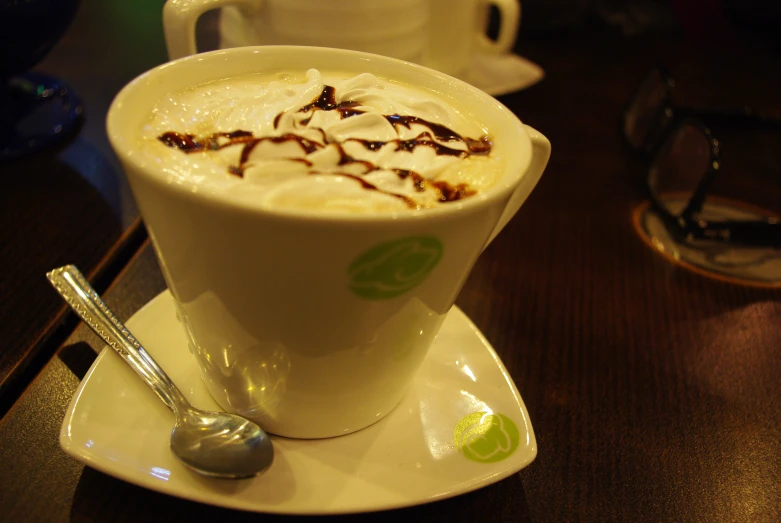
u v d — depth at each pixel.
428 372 0.27
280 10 0.37
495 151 0.23
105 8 0.63
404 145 0.23
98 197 0.36
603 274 0.36
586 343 0.31
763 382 0.30
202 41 0.50
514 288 0.34
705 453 0.27
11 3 0.35
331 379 0.22
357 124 0.23
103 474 0.23
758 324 0.33
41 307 0.29
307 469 0.23
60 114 0.42
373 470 0.23
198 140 0.22
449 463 0.23
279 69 0.27
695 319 0.33
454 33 0.47
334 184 0.20
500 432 0.25
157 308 0.28
